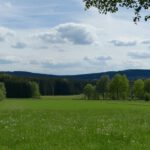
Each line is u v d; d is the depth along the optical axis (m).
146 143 16.80
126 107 92.00
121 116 40.72
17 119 33.56
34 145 16.11
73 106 98.75
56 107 90.75
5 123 27.83
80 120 32.41
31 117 37.69
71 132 21.06
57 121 30.91
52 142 17.00
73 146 15.83
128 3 20.31
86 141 17.33
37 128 23.73
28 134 20.17
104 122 29.59
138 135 19.56
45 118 35.72
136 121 30.66
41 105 107.06
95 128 23.41
